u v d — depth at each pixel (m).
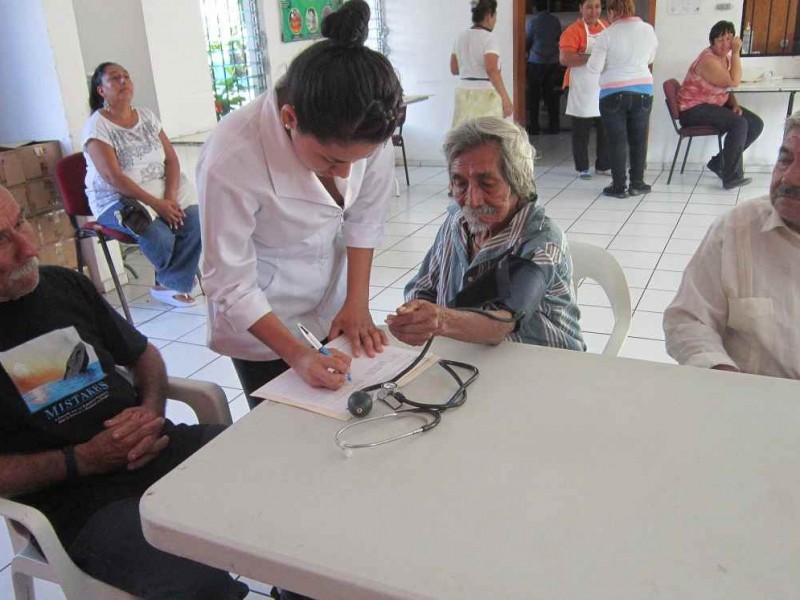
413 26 6.62
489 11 5.26
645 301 3.39
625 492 0.90
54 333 1.42
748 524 0.84
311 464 1.00
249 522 0.89
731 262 1.48
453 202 1.62
